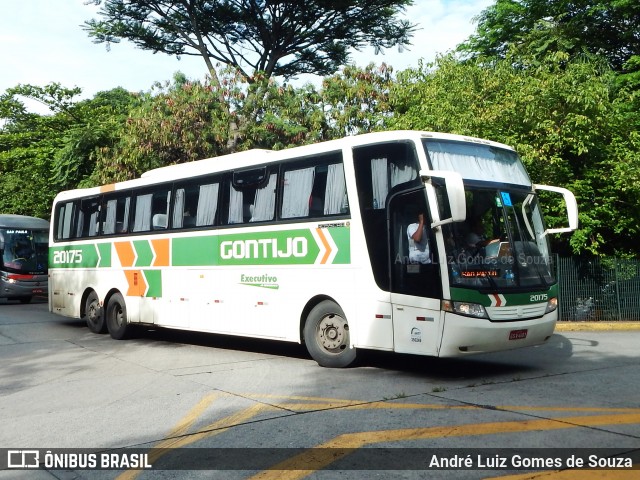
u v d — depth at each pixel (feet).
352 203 32.55
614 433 20.45
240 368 34.47
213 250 40.78
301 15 82.28
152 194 46.80
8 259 89.51
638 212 59.98
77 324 60.03
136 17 83.41
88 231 53.67
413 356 37.88
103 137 85.46
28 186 114.42
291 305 35.47
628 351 40.50
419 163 30.19
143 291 46.68
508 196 32.22
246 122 76.23
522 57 65.05
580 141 55.36
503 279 30.30
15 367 37.11
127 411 25.20
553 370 32.99
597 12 83.41
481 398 25.94
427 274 29.50
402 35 86.43
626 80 77.25
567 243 63.41
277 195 36.88
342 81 76.84
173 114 74.43
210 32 85.46
